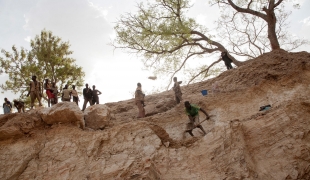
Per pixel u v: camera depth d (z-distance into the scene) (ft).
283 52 47.50
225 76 49.47
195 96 44.60
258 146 28.50
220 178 25.82
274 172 26.30
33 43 72.69
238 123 29.53
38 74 69.62
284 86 37.06
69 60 74.59
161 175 26.81
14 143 31.53
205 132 32.91
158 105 45.65
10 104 48.65
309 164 26.02
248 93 37.65
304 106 30.83
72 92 48.47
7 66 68.90
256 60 47.62
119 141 30.17
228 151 27.37
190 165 27.68
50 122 33.45
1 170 29.04
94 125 35.29
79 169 28.14
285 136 28.37
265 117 30.53
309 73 38.09
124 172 26.35
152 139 29.78
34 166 29.22
